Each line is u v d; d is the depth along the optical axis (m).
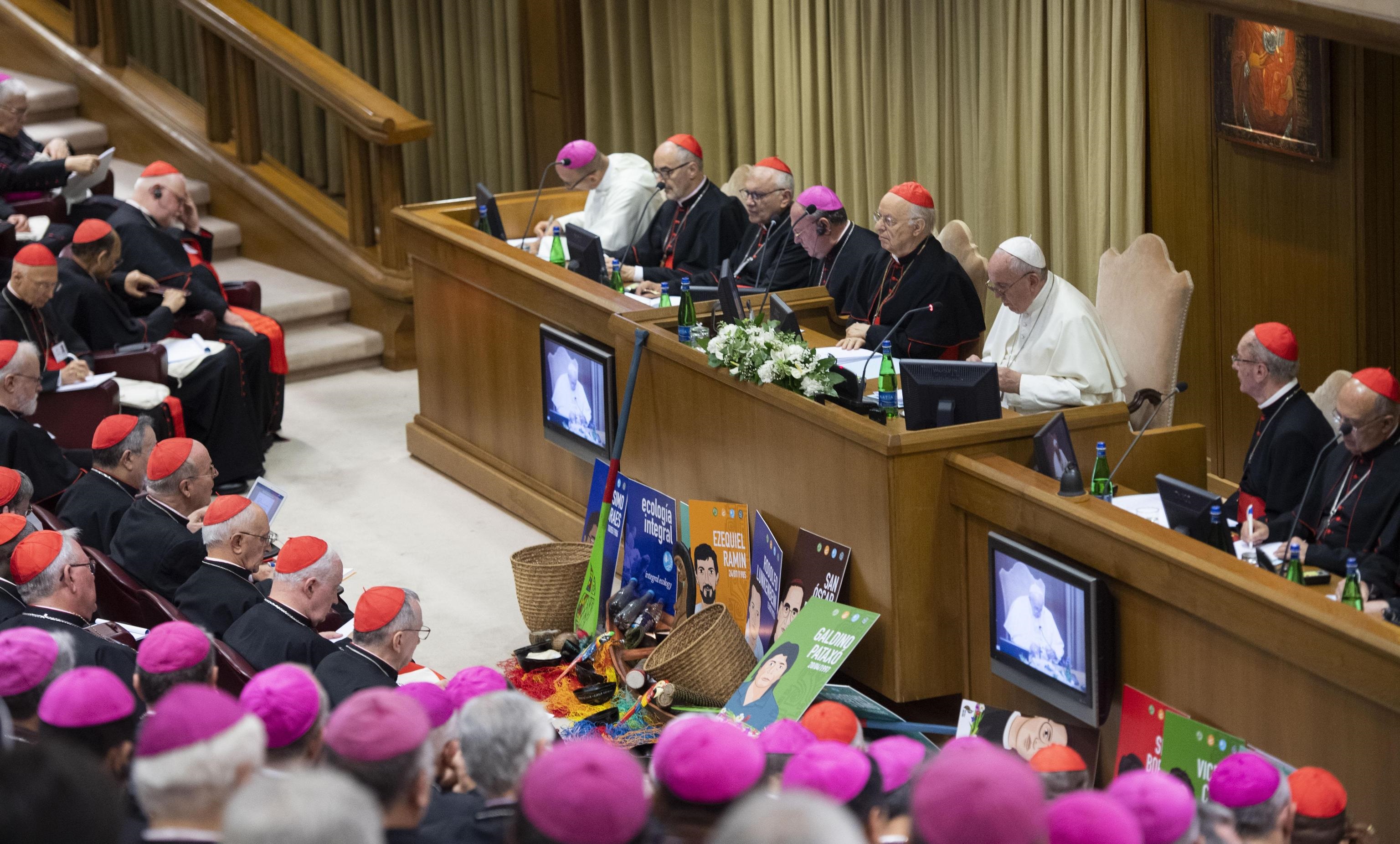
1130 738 9.59
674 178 17.91
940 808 4.55
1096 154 17.08
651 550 13.15
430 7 25.03
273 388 18.92
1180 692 9.32
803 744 7.09
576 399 14.87
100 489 13.11
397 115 20.92
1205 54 15.78
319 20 26.27
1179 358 15.69
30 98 24.02
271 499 13.05
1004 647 10.38
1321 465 11.27
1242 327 16.12
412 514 16.95
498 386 16.84
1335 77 14.24
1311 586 9.75
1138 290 14.55
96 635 9.93
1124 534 9.38
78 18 24.55
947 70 18.70
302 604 10.62
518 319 16.20
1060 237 17.83
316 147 26.58
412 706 6.36
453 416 17.89
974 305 14.91
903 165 19.52
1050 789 8.07
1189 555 9.01
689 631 11.95
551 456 16.16
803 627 11.25
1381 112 14.09
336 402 20.66
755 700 11.16
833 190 20.61
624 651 12.42
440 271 17.55
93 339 17.34
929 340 14.60
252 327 18.86
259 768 5.87
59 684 6.95
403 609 10.27
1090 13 16.73
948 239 16.11
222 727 5.80
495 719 6.76
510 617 14.46
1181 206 16.53
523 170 24.58
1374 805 8.20
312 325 22.05
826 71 20.12
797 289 15.94
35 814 4.22
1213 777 7.38
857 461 11.11
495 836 6.61
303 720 7.05
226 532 11.44
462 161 25.52
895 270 15.05
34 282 15.73
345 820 4.72
